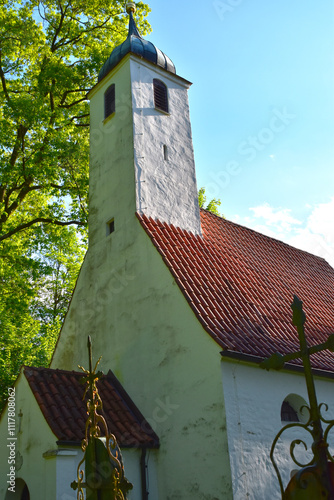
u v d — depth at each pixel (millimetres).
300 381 12344
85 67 20625
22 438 11469
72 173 19672
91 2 20688
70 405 11508
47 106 19266
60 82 19625
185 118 17453
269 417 11211
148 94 16484
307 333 14102
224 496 9969
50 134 18188
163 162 15852
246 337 11781
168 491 11172
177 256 13547
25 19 19266
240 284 14234
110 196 15805
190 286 12523
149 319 13039
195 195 16328
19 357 21156
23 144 18375
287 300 15258
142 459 11359
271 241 19797
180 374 11703
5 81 19734
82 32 21172
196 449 10805
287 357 4363
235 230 18328
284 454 11203
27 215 21969
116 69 16938
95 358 14734
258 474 10438
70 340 16234
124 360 13562
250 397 11031
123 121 16000
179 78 17797
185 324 11906
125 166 15391
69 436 10344
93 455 6293
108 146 16500
